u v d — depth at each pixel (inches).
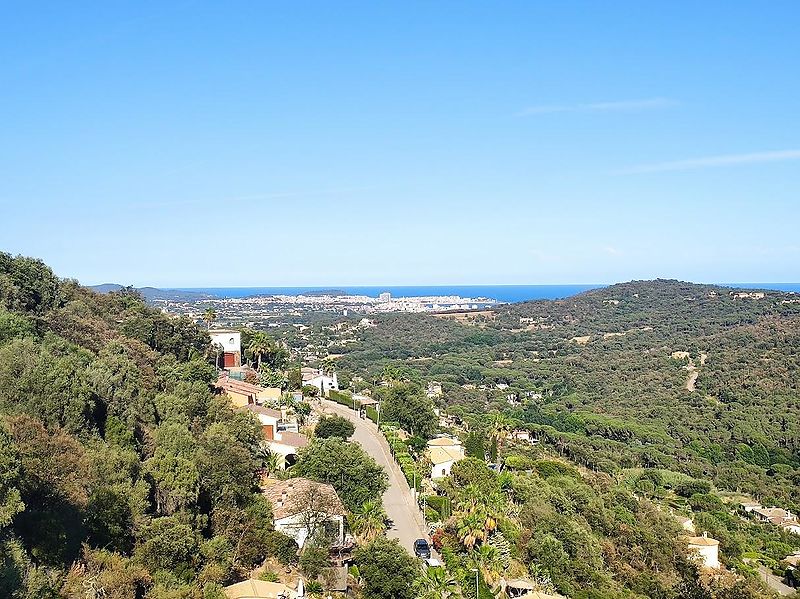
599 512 3376.0
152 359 3230.8
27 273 3501.5
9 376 1969.7
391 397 4670.3
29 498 1540.4
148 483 1876.2
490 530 2486.5
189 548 1756.9
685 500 4655.5
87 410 2069.4
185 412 2640.3
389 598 2026.3
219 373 4522.6
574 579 2536.9
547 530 2792.8
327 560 2028.8
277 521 2198.6
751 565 3528.5
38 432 1691.7
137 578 1549.0
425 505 2947.8
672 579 2960.1
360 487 2674.7
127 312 4101.9
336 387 5979.3
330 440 2913.4
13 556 1315.2
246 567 1953.7
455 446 4023.1
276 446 3144.7
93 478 1733.5
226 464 2218.3
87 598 1389.0
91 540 1622.8
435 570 2096.5
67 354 2486.5
